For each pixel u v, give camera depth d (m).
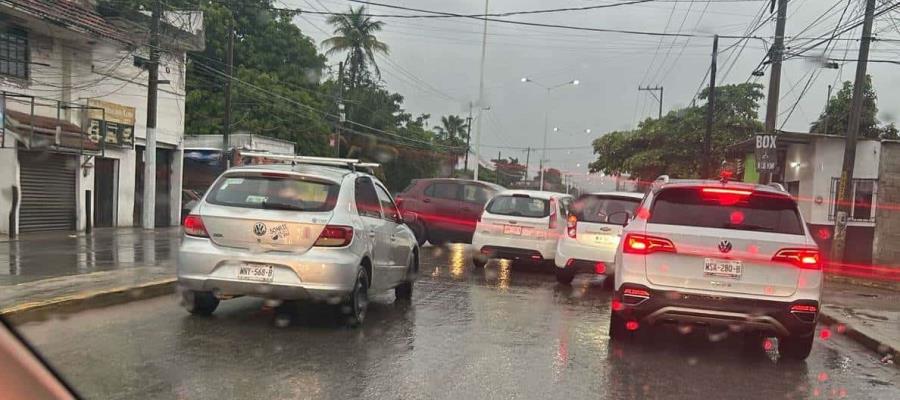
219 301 7.73
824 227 18.23
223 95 32.56
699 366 6.04
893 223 17.73
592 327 7.48
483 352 6.11
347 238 6.51
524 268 12.93
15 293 7.14
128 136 20.22
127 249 12.84
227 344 5.96
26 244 13.76
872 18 14.63
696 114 31.44
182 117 23.36
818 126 29.00
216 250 6.42
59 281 8.02
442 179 15.77
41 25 16.64
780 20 16.75
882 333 7.71
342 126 39.47
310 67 36.28
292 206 6.53
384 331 6.76
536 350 6.29
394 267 7.97
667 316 6.05
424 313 7.87
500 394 4.94
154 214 21.03
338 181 6.91
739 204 6.34
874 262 17.77
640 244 6.18
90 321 6.59
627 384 5.36
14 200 15.38
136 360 5.34
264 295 6.37
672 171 30.25
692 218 6.27
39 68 17.22
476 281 10.80
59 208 17.66
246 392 4.70
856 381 5.86
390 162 47.53
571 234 10.62
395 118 47.25
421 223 15.42
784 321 5.90
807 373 6.03
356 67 40.69
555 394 5.00
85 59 18.66
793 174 19.78
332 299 6.40
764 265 5.96
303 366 5.40
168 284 8.18
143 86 21.09
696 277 6.03
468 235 15.27
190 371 5.12
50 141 16.41
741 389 5.40
